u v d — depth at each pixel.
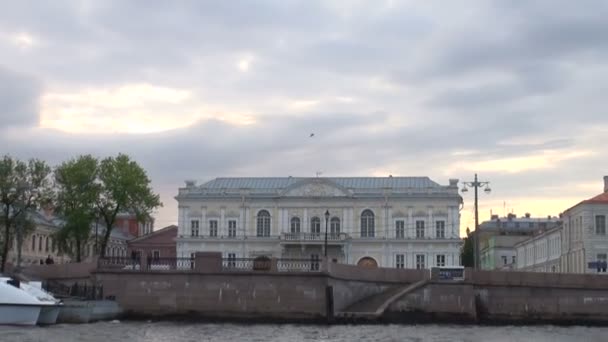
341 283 70.75
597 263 97.75
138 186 105.06
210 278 69.69
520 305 72.81
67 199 102.88
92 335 51.00
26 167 96.81
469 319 70.56
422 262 118.50
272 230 121.06
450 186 119.56
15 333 50.22
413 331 60.59
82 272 73.50
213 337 52.41
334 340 51.16
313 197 120.62
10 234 99.50
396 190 120.38
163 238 139.88
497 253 166.00
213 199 122.25
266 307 68.75
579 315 73.19
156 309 69.75
